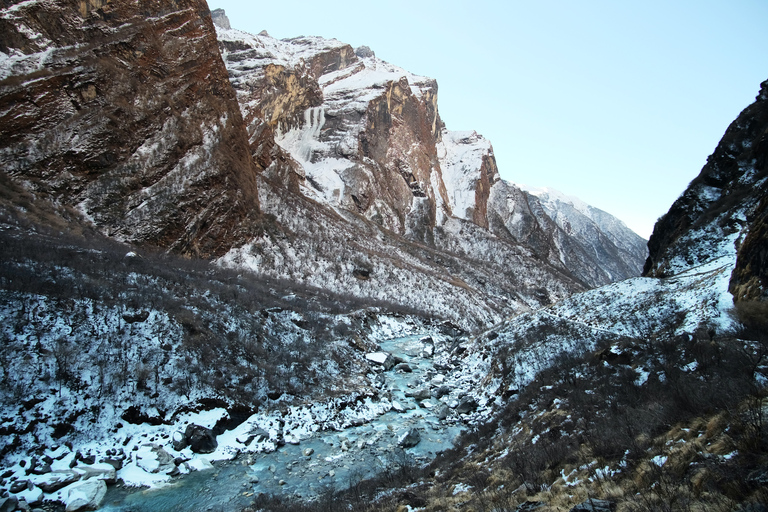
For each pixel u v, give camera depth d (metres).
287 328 35.00
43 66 51.97
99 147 52.84
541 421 18.53
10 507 14.68
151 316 26.19
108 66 57.44
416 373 36.53
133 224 51.78
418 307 72.38
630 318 29.59
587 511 8.71
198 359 25.06
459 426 25.50
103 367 21.62
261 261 65.38
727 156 43.62
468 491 13.66
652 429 12.52
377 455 21.56
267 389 25.72
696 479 8.45
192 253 57.41
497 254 144.25
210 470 19.33
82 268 28.94
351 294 67.25
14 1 52.84
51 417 18.70
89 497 15.87
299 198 101.25
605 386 19.25
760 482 7.27
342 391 28.56
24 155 47.19
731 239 34.59
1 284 22.98
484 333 42.25
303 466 20.17
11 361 19.59
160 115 61.75
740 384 12.28
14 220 37.03
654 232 49.78
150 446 19.72
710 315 23.17
